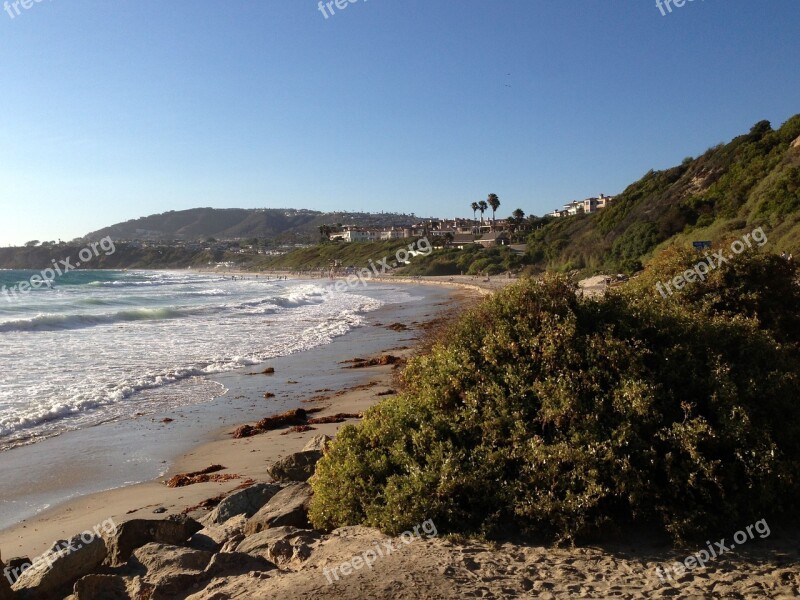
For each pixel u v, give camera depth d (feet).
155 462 35.94
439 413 20.98
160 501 28.66
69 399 51.13
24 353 76.02
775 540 16.96
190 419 45.78
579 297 23.39
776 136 190.39
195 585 16.40
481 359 21.98
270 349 82.38
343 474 19.94
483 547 16.83
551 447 18.29
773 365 21.15
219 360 72.54
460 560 15.96
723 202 178.91
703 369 20.36
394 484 18.74
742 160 193.36
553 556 16.25
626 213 248.11
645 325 21.88
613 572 15.33
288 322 120.57
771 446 17.67
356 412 45.91
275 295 209.26
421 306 163.22
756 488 17.43
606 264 204.74
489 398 20.56
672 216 186.29
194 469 34.24
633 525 17.69
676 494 17.39
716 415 18.99
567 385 19.75
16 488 31.89
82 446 39.09
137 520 19.92
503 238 384.27
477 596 14.14
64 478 33.35
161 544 18.72
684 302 34.17
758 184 167.73
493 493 18.22
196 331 103.60
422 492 18.28
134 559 18.10
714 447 18.16
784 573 14.85
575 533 16.92
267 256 586.86
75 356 74.28
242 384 59.06
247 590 15.29
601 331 21.49
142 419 45.78
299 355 77.56
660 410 19.03
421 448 19.86
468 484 18.15
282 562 17.16
